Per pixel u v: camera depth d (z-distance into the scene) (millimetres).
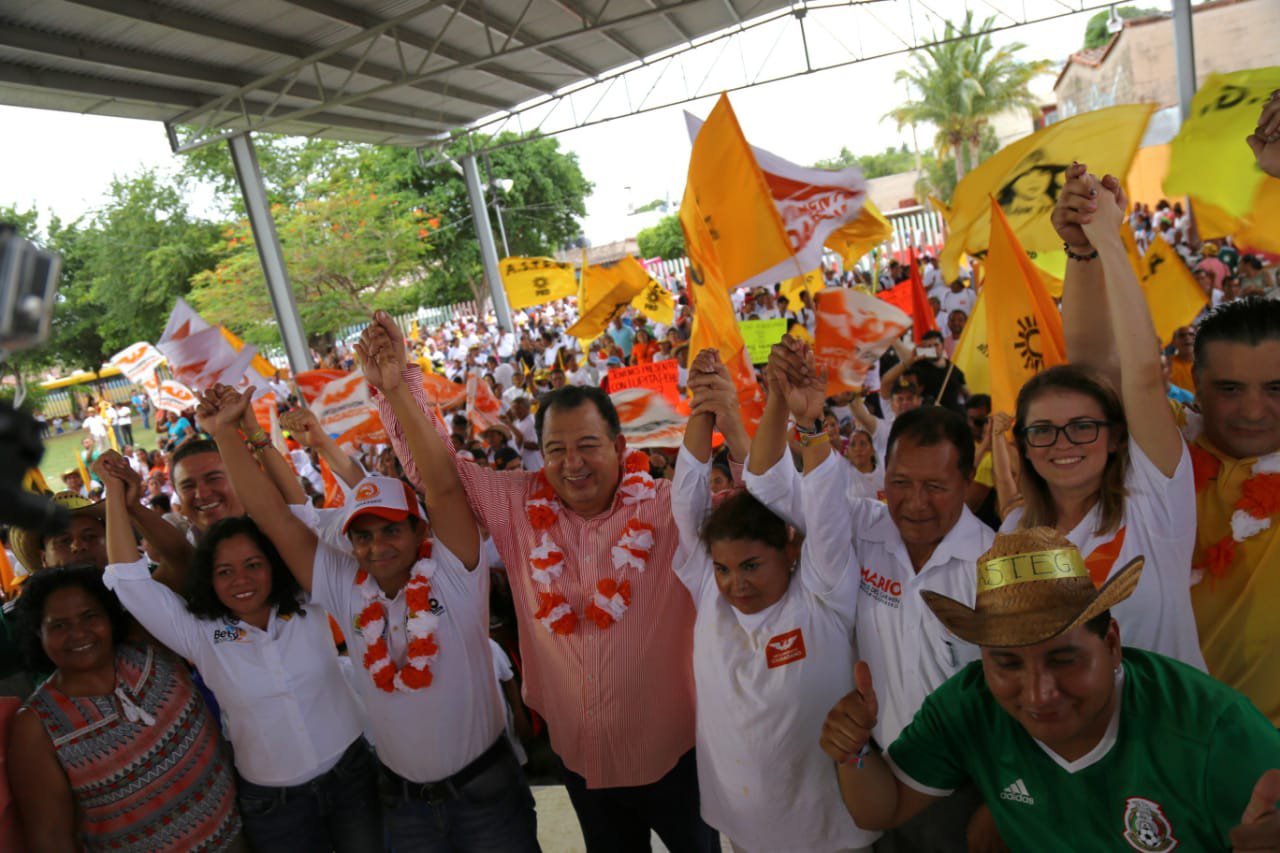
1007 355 3232
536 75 19812
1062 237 2238
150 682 2553
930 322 5898
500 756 2732
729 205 3615
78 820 2480
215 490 3486
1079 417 1979
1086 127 3564
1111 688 1465
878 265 23500
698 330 3752
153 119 13656
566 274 13250
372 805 2873
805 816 2252
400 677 2512
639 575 2543
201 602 2635
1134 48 28172
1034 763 1577
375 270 29781
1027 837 1636
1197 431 2260
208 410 2643
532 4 15039
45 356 30000
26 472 809
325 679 2762
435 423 2818
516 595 2768
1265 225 3271
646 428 4609
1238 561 2086
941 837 2047
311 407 6574
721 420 2484
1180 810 1435
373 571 2611
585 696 2568
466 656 2643
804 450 2162
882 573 2260
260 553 2645
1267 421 2027
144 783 2482
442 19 14539
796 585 2297
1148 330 1957
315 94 15703
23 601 2439
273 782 2680
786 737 2227
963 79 41719
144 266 30094
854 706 1676
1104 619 1454
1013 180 3752
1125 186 3539
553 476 2584
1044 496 2148
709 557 2432
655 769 2586
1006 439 2865
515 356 18531
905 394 5625
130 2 9953
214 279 28953
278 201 31766
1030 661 1436
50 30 9891
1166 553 1957
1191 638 1971
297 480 3037
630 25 18062
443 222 35469
